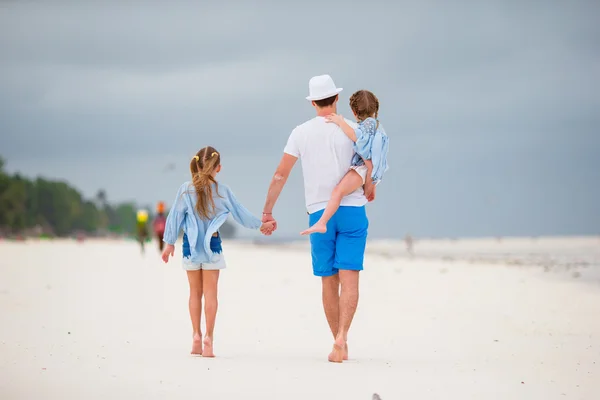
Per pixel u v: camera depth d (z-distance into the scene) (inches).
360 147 537.0
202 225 561.0
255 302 979.3
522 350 597.3
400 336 687.1
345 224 541.0
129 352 567.2
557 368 511.8
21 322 735.7
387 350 606.9
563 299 979.9
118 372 475.8
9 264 1707.7
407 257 2496.3
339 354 533.0
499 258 2294.5
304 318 815.7
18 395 405.4
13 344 595.2
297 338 676.7
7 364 501.0
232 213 568.4
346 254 540.4
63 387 426.9
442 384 453.7
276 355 573.9
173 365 506.9
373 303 973.2
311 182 550.3
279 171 558.9
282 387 438.3
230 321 791.7
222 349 606.5
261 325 761.6
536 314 832.3
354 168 538.0
